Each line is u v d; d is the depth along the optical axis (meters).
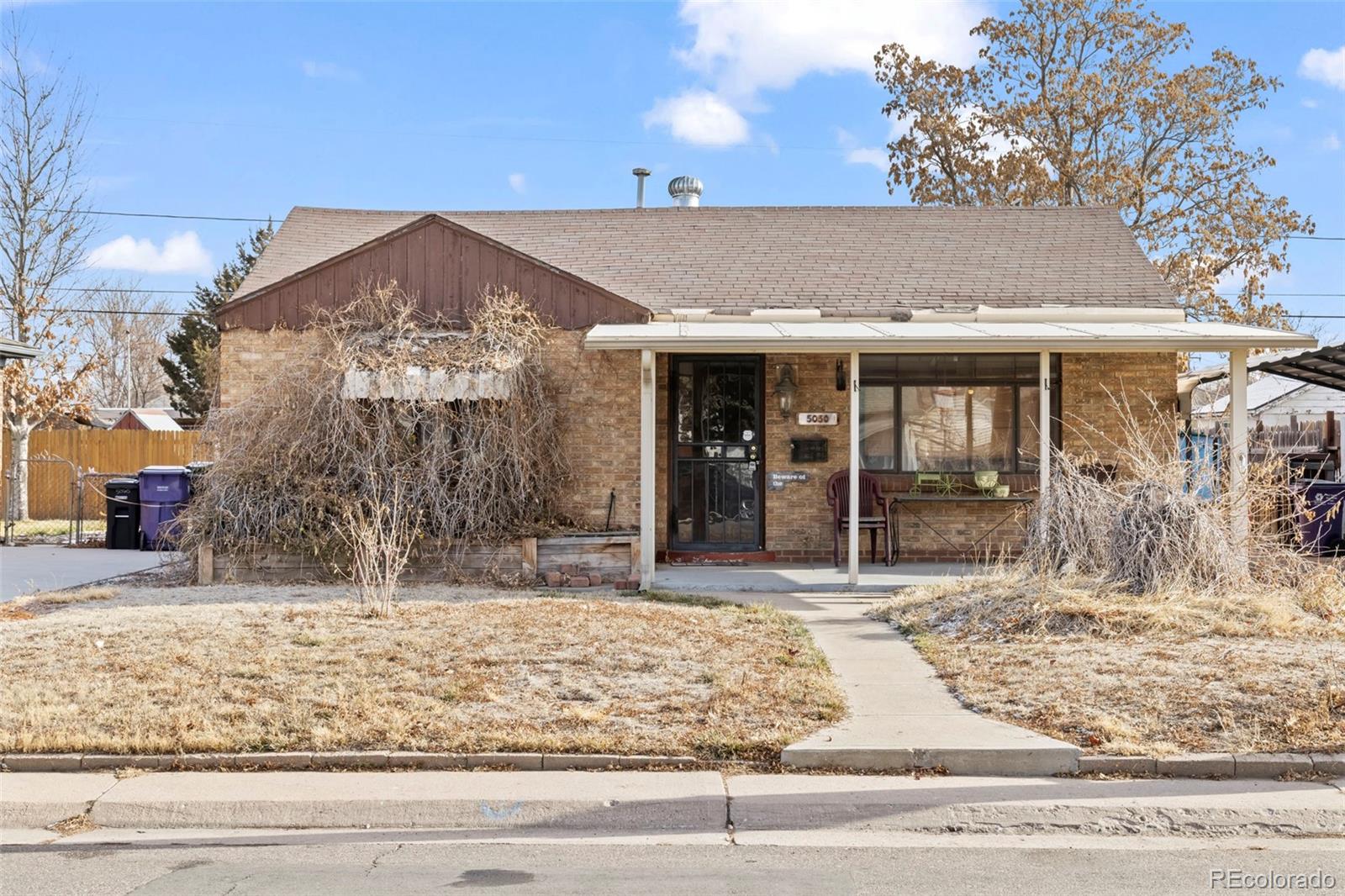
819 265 17.17
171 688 7.79
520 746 6.81
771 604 11.92
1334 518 15.09
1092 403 15.57
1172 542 10.51
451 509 13.34
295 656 8.64
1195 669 8.11
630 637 9.36
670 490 15.56
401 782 6.43
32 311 24.53
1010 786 6.39
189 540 13.45
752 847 5.67
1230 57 30.41
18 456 23.77
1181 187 30.55
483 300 14.86
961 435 15.68
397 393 13.40
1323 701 7.34
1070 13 30.66
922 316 15.28
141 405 61.47
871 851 5.59
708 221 18.81
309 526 13.11
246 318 14.91
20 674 8.16
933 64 32.09
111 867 5.37
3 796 6.20
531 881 5.15
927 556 15.66
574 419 14.86
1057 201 31.11
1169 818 5.96
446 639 9.20
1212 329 13.56
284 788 6.33
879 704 7.77
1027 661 8.66
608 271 16.95
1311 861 5.43
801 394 15.62
